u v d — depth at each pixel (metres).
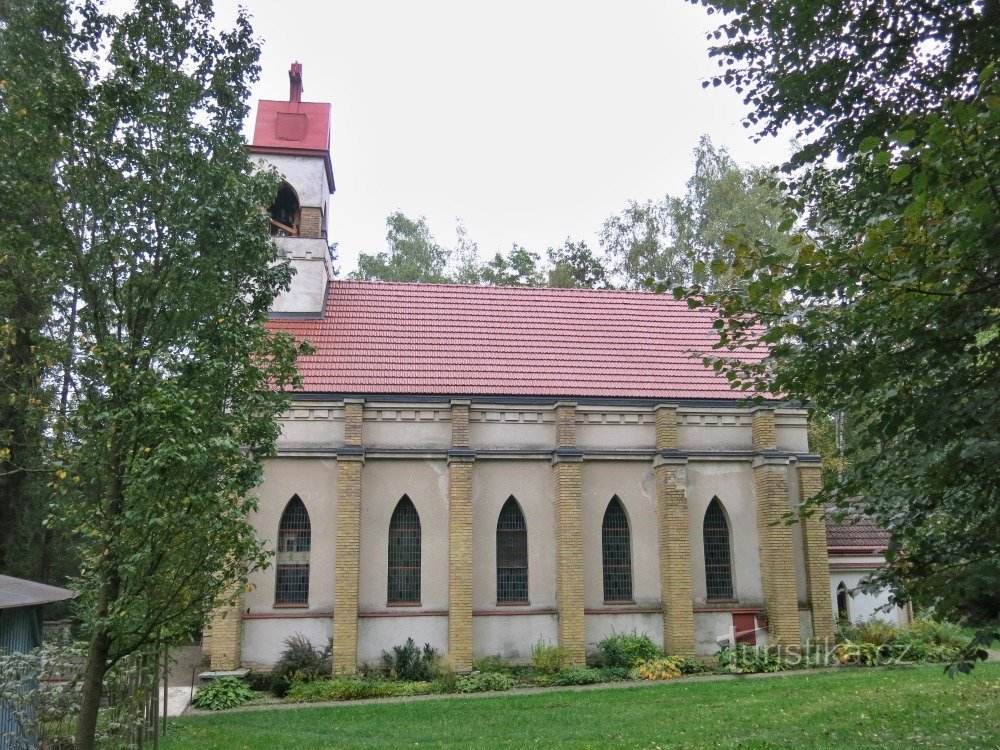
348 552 24.41
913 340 8.45
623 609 26.12
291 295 29.39
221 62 13.54
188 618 12.20
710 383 28.72
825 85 11.79
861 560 29.36
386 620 24.86
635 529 26.94
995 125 6.84
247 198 12.84
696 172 56.16
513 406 26.94
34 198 11.98
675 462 26.59
